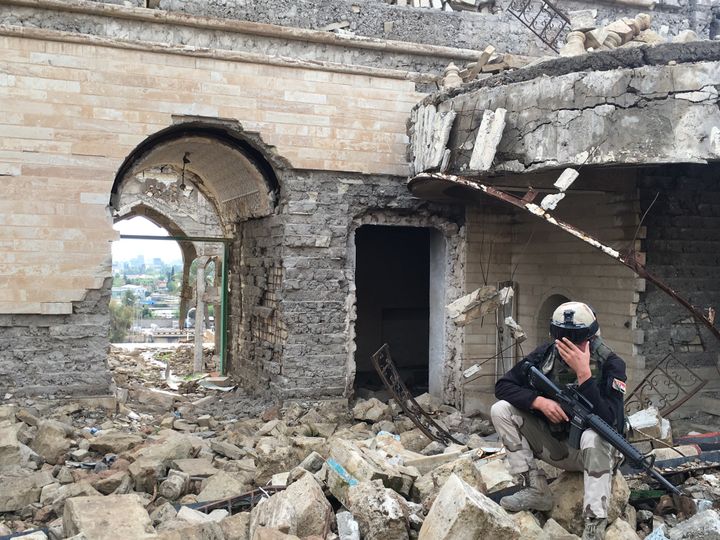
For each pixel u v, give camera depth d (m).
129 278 182.12
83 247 11.34
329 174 12.80
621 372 5.48
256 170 13.12
